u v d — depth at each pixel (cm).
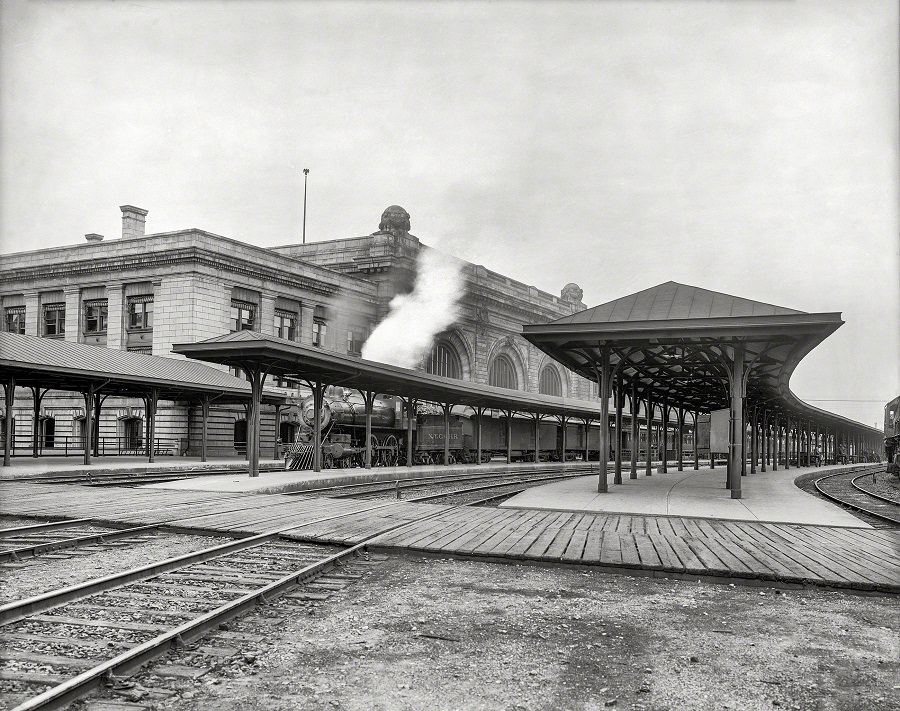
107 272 4166
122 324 4109
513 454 4184
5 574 818
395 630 618
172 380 2902
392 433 3238
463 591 766
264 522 1203
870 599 758
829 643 604
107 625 599
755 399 3375
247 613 646
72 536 1073
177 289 3947
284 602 693
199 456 3803
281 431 4275
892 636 626
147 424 3897
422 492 1956
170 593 719
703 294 1791
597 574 863
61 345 2745
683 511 1402
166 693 460
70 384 2891
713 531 1152
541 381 6894
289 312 4550
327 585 769
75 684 442
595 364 2034
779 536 1108
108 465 2700
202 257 3925
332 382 2620
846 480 3600
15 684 474
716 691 490
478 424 3469
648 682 504
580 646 584
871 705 471
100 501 1477
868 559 912
